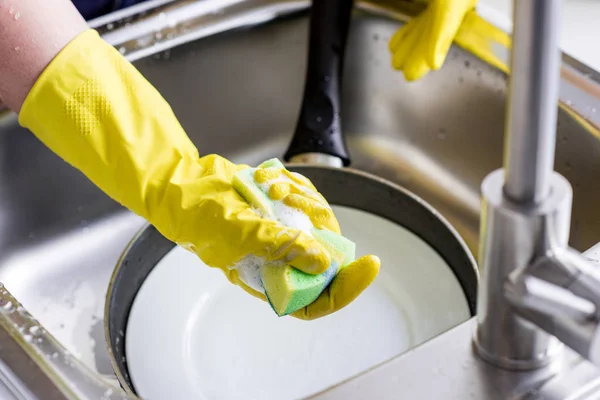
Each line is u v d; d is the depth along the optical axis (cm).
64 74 63
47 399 48
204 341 72
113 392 48
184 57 89
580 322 40
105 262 90
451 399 46
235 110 97
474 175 92
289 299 51
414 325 72
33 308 84
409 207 80
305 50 97
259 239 53
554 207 39
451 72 89
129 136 62
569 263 41
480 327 47
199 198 58
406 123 98
